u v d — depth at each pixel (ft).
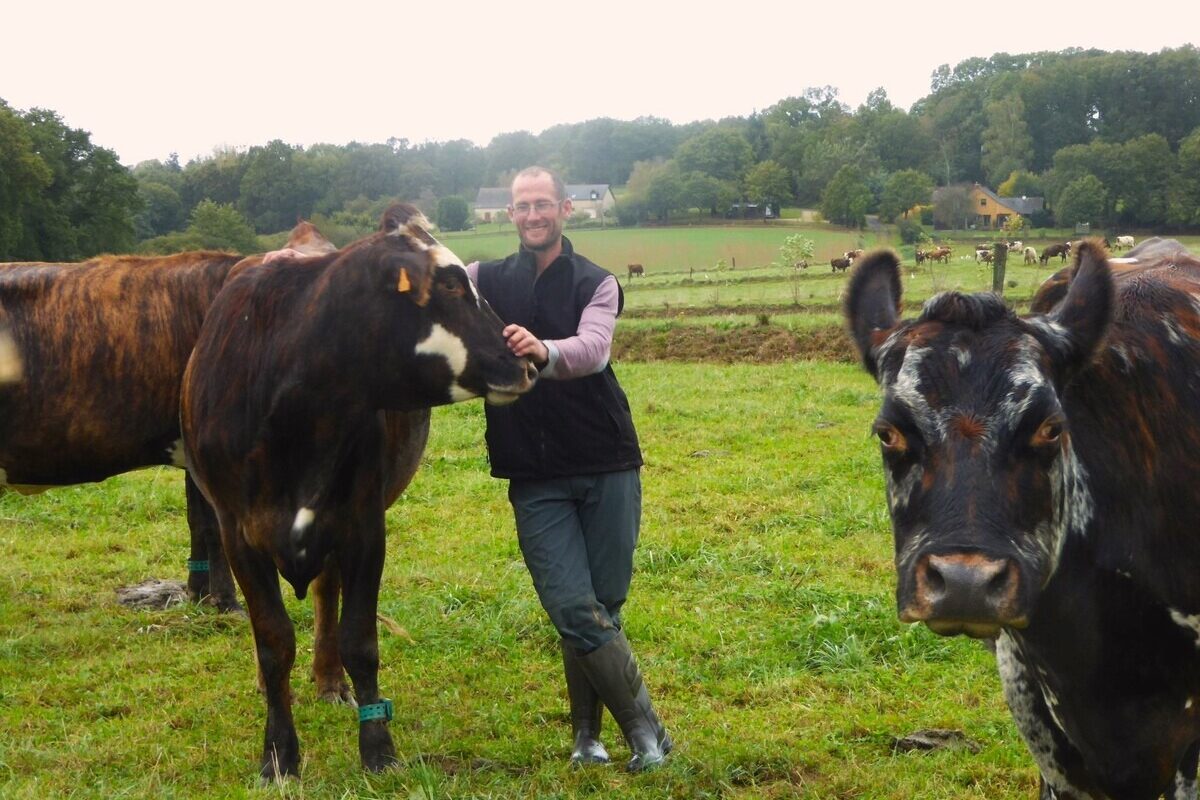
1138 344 11.82
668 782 16.05
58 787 16.25
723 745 17.29
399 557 27.91
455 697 19.58
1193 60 286.66
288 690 16.67
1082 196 212.43
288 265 16.53
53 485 22.02
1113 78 292.20
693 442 40.22
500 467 16.31
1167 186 211.00
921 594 9.75
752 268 171.53
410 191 207.21
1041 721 12.57
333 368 15.58
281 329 15.90
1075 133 296.30
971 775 16.43
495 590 24.81
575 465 16.11
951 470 9.92
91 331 20.94
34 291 21.02
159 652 22.00
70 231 156.25
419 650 21.89
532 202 16.17
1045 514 10.14
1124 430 11.37
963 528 9.71
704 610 23.59
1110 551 11.24
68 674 20.94
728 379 56.59
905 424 10.21
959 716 18.34
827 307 92.07
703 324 77.10
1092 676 11.57
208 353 16.55
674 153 361.71
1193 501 11.41
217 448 16.29
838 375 57.52
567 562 16.14
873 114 360.28
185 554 28.78
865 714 18.58
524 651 21.81
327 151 201.05
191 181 202.80
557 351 15.28
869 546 27.58
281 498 16.15
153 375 21.06
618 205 292.20
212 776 16.74
